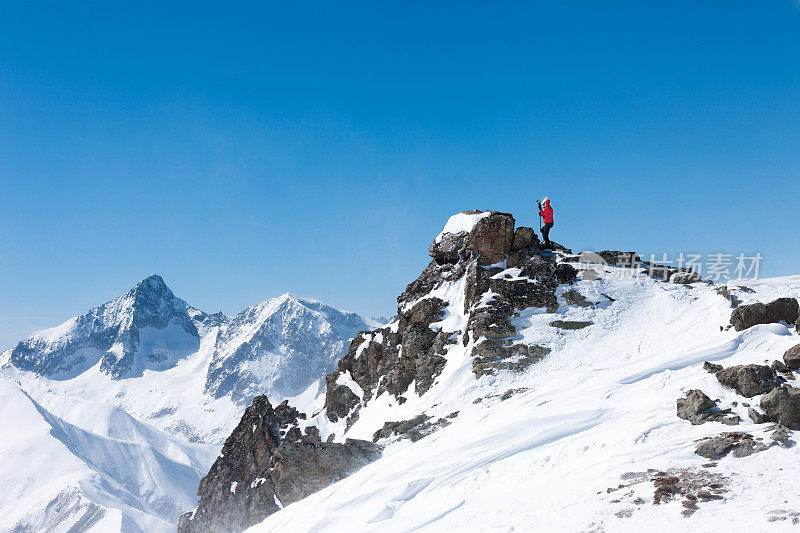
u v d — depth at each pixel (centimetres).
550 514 1518
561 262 3984
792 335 2441
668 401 2086
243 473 3978
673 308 3353
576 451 1919
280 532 2189
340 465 2755
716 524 1241
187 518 4244
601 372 2669
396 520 1873
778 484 1367
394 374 3822
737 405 1916
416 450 2527
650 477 1573
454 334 3688
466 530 1588
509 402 2655
